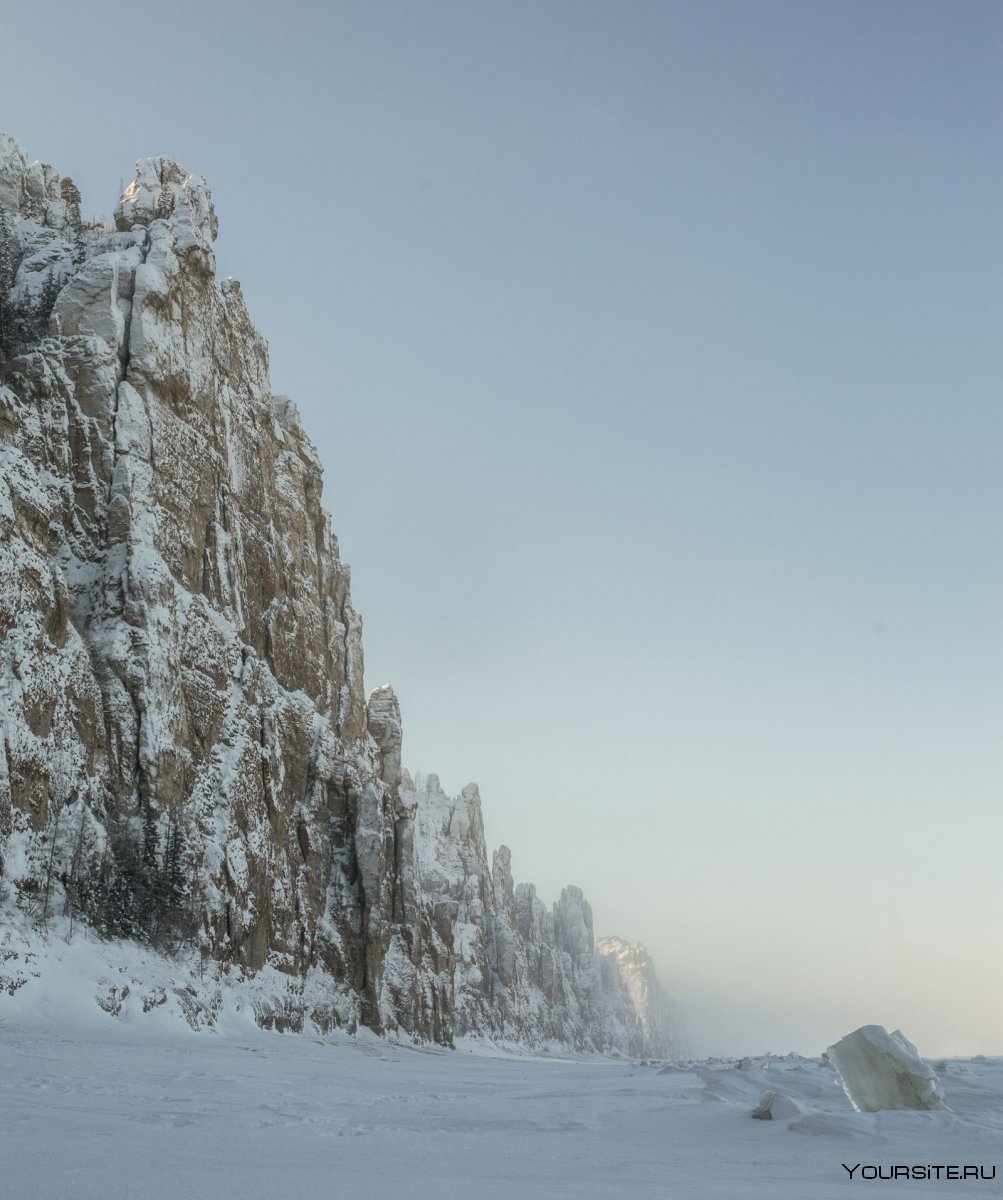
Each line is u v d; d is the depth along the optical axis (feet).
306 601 328.70
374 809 327.88
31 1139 49.98
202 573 260.42
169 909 210.79
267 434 322.14
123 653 219.00
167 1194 38.34
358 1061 177.37
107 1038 145.38
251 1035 208.03
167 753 220.84
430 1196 40.27
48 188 324.19
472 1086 112.57
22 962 159.12
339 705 358.43
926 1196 43.01
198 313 273.13
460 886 594.65
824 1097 80.12
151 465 242.58
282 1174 43.91
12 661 187.52
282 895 266.57
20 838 181.27
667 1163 51.85
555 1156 53.88
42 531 205.46
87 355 241.55
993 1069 108.58
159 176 315.58
